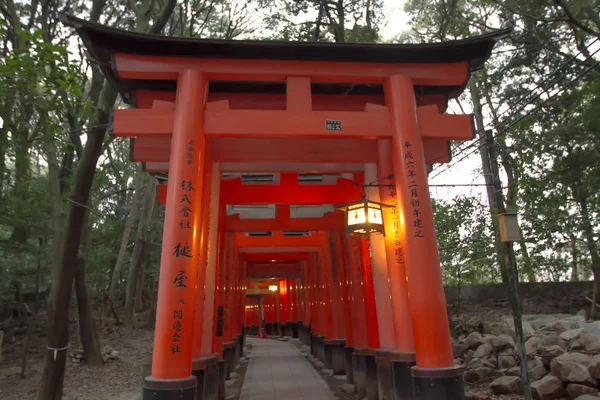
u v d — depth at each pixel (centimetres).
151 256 2412
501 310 1727
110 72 750
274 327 4216
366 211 779
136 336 1952
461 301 1931
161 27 1026
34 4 1310
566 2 1484
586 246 1554
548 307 1675
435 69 750
